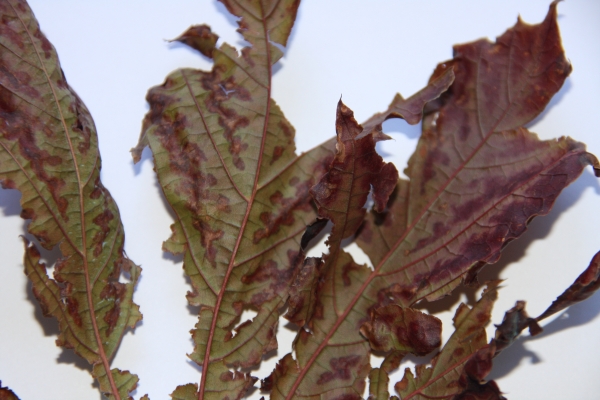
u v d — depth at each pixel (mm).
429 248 282
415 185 286
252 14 287
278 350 292
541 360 290
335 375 279
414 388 277
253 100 286
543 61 282
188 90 287
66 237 280
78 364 291
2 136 275
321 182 270
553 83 282
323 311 281
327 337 281
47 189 279
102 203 285
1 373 288
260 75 287
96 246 283
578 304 292
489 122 285
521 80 284
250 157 285
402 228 285
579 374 290
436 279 280
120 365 291
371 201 291
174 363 292
